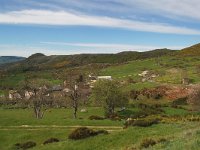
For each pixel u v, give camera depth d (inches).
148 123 2161.7
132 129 2113.7
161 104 5295.3
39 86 5054.1
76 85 4997.5
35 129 2933.1
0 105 6875.0
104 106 4591.5
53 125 3034.0
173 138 1534.2
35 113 4382.4
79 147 2015.3
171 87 6323.8
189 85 6456.7
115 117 3555.6
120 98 4598.9
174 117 2637.8
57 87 7450.8
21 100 6373.0
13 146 2487.7
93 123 2970.0
